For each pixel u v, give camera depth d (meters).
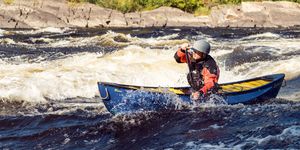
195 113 20.69
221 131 18.12
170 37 61.53
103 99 20.72
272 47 45.41
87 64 35.91
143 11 85.75
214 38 60.19
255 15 81.38
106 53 44.44
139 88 21.59
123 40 57.44
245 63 37.97
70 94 27.91
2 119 22.03
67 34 65.38
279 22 81.00
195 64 21.25
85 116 22.03
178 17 82.00
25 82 28.70
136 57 38.97
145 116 20.72
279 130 17.48
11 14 76.50
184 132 18.44
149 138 18.17
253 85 23.23
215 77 20.70
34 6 78.81
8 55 44.44
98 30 72.00
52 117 22.14
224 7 84.94
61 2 81.69
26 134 19.72
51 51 47.84
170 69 34.56
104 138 18.67
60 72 31.91
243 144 16.38
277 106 21.59
